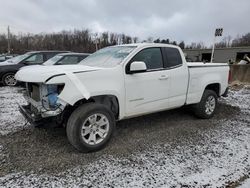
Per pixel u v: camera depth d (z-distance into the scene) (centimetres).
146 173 319
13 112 593
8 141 410
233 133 475
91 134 371
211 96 564
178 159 359
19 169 322
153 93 448
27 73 372
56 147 388
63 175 310
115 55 445
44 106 363
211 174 319
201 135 459
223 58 3725
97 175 312
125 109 414
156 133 462
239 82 1237
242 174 320
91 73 370
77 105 376
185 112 614
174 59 487
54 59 941
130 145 404
